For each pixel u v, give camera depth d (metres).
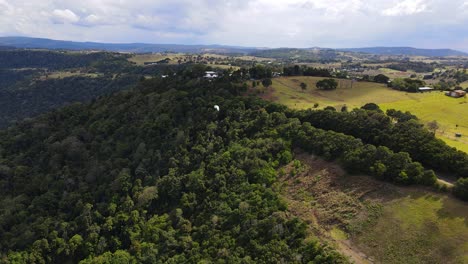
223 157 94.19
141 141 116.06
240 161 90.94
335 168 80.56
